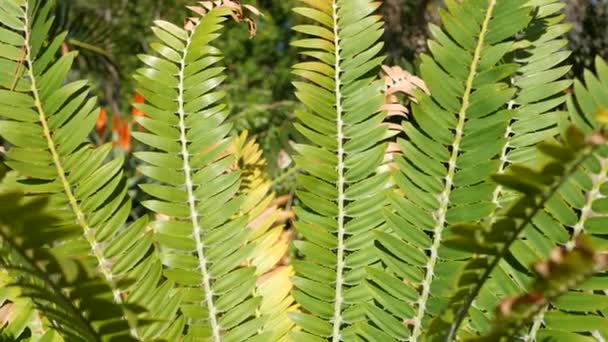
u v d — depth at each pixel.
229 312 2.59
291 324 2.70
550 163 1.89
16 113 2.59
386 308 2.51
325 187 2.69
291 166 4.18
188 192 2.69
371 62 2.76
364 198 2.68
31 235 1.96
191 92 2.76
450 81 2.59
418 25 5.46
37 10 2.73
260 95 11.22
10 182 2.54
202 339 2.57
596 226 2.33
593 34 4.84
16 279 2.37
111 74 6.36
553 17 2.84
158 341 2.23
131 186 5.10
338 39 2.80
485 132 2.54
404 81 3.07
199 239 2.65
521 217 1.98
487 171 2.51
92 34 5.08
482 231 1.98
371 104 2.73
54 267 2.01
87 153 2.59
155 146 2.70
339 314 2.61
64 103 2.62
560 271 1.83
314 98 2.73
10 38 2.65
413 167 2.57
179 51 2.82
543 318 2.39
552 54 2.77
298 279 2.62
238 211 2.97
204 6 2.92
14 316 2.54
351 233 2.66
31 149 2.57
